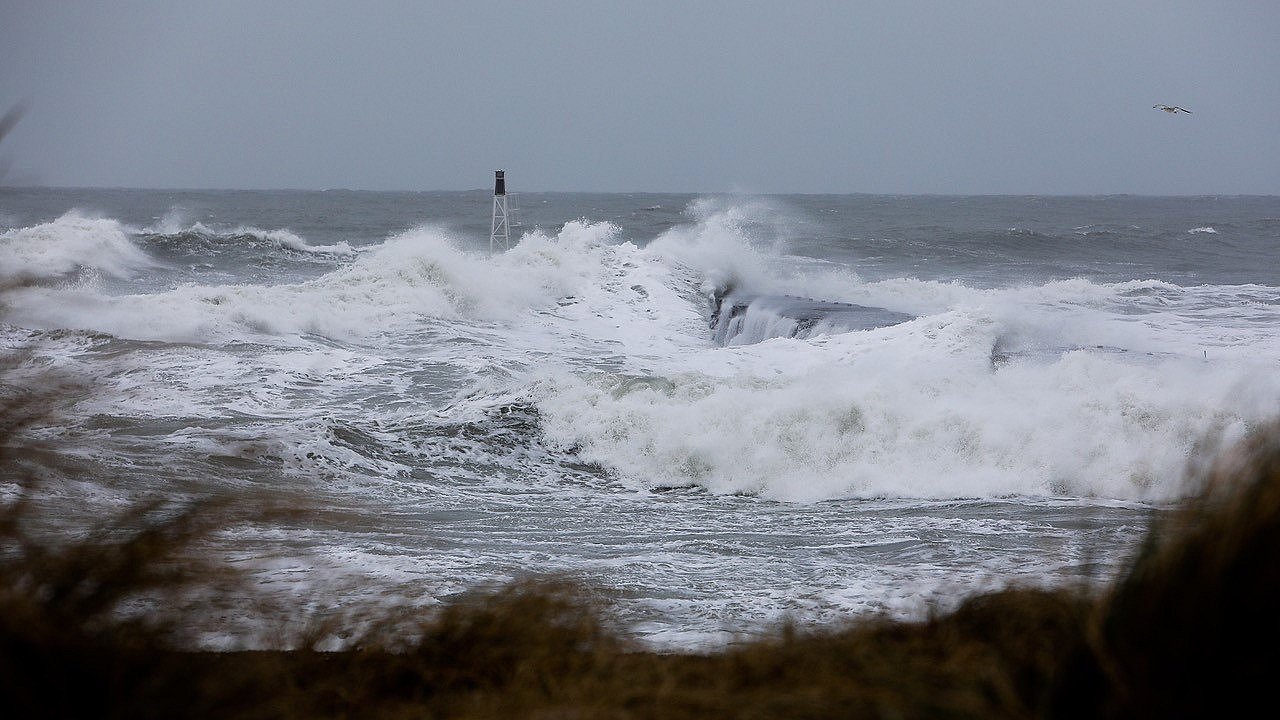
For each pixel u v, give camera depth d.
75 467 33.25
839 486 41.34
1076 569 25.09
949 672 8.52
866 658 8.99
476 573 23.45
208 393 54.38
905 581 24.33
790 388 47.34
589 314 96.12
